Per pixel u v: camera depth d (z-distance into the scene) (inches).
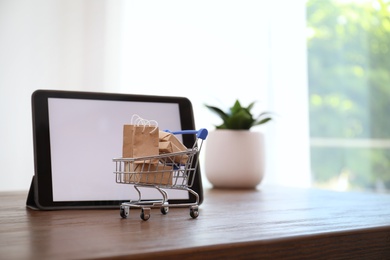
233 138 58.1
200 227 25.5
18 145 83.2
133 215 30.4
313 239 23.4
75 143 34.6
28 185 83.7
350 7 117.5
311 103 113.4
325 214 32.4
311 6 115.6
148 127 28.5
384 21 116.3
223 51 100.0
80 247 19.2
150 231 23.7
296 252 22.7
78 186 33.8
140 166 28.5
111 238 21.5
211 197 46.6
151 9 93.4
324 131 114.4
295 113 108.0
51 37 85.6
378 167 115.0
